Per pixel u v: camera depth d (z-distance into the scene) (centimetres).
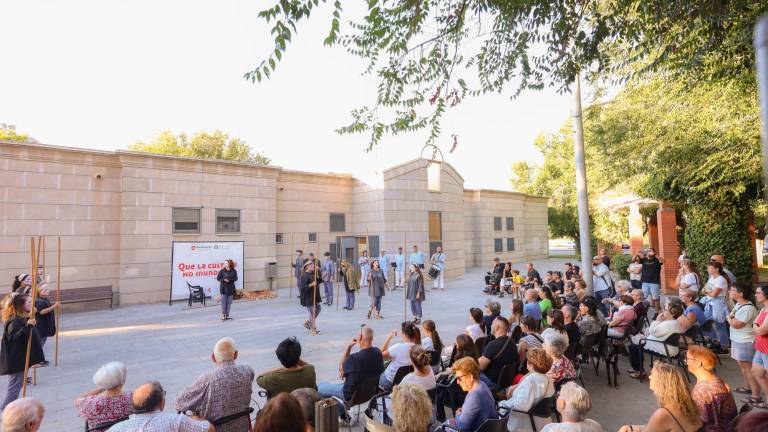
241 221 1659
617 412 532
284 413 252
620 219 2195
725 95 730
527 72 639
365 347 494
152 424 325
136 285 1410
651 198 1448
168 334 998
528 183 4203
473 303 1423
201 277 1526
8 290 1209
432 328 587
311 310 1014
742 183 972
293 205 1898
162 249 1469
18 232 1234
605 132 1137
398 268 1808
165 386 657
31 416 310
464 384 404
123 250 1391
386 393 480
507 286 1542
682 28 553
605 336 669
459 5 585
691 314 666
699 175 954
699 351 379
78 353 839
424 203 2047
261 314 1250
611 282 1084
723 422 353
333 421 271
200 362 776
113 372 386
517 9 570
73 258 1319
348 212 2077
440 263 1784
